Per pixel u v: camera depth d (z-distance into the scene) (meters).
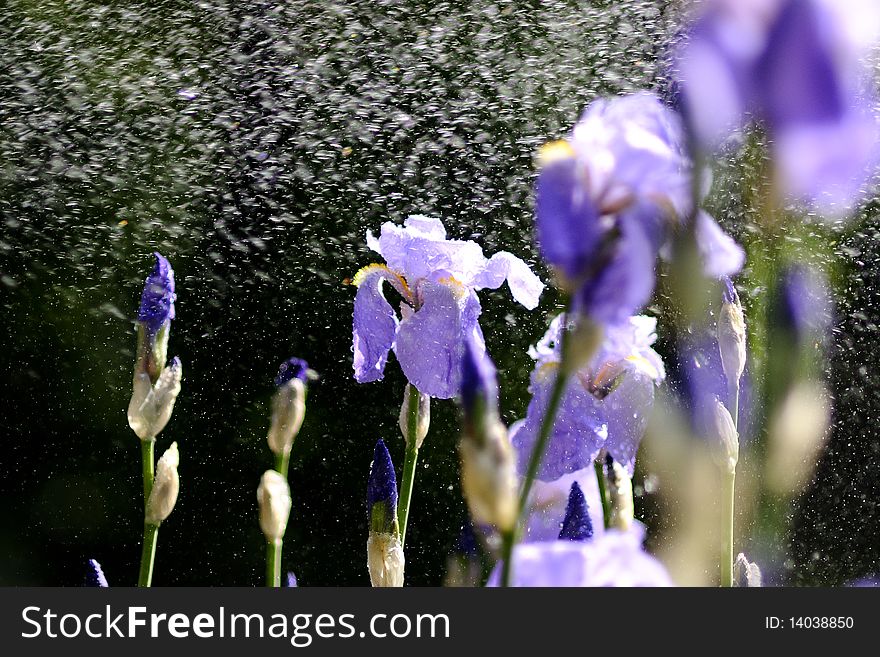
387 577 1.57
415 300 1.67
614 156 1.16
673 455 1.56
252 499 2.41
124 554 2.29
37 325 2.89
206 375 2.73
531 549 1.31
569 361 1.23
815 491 2.06
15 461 2.52
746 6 0.81
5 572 2.23
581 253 1.17
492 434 1.25
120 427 2.62
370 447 2.50
